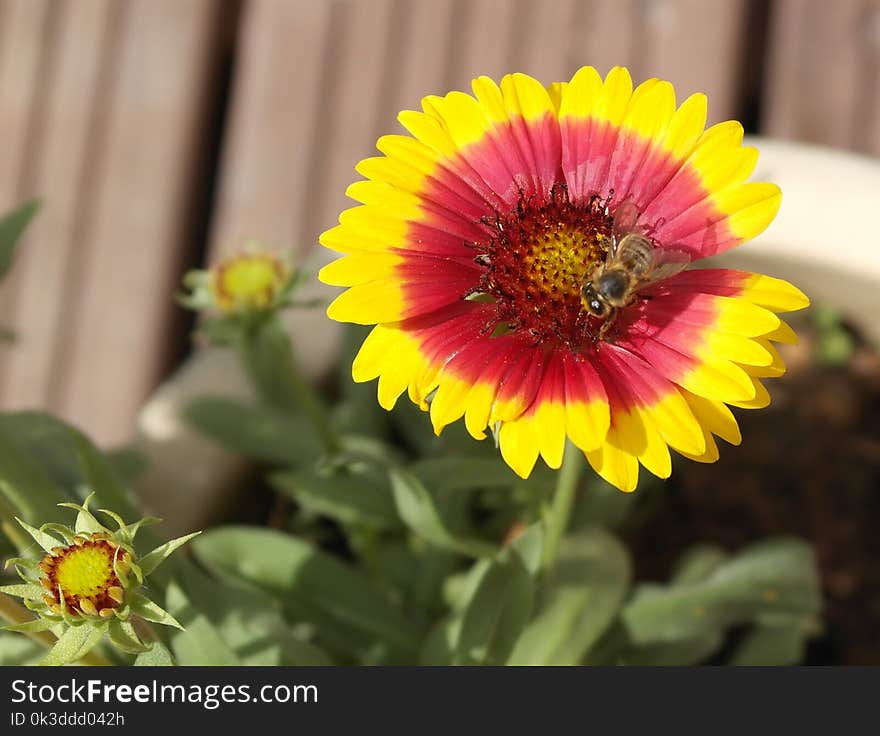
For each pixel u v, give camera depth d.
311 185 0.60
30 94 0.61
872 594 0.55
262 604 0.49
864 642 0.54
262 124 0.60
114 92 0.61
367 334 0.53
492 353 0.46
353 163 0.60
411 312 0.46
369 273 0.46
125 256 0.60
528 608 0.49
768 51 0.60
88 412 0.59
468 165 0.47
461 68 0.60
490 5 0.60
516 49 0.60
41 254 0.60
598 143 0.47
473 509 0.55
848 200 0.52
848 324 0.56
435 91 0.60
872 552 0.55
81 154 0.61
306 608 0.50
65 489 0.50
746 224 0.46
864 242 0.51
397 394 0.46
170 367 0.60
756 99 0.61
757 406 0.46
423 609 0.53
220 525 0.53
